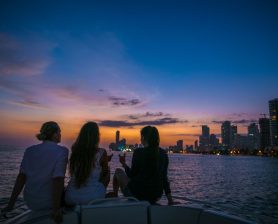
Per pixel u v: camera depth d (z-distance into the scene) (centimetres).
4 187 1952
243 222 284
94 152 377
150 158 441
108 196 443
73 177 371
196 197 2100
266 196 2192
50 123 375
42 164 342
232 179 4138
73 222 286
